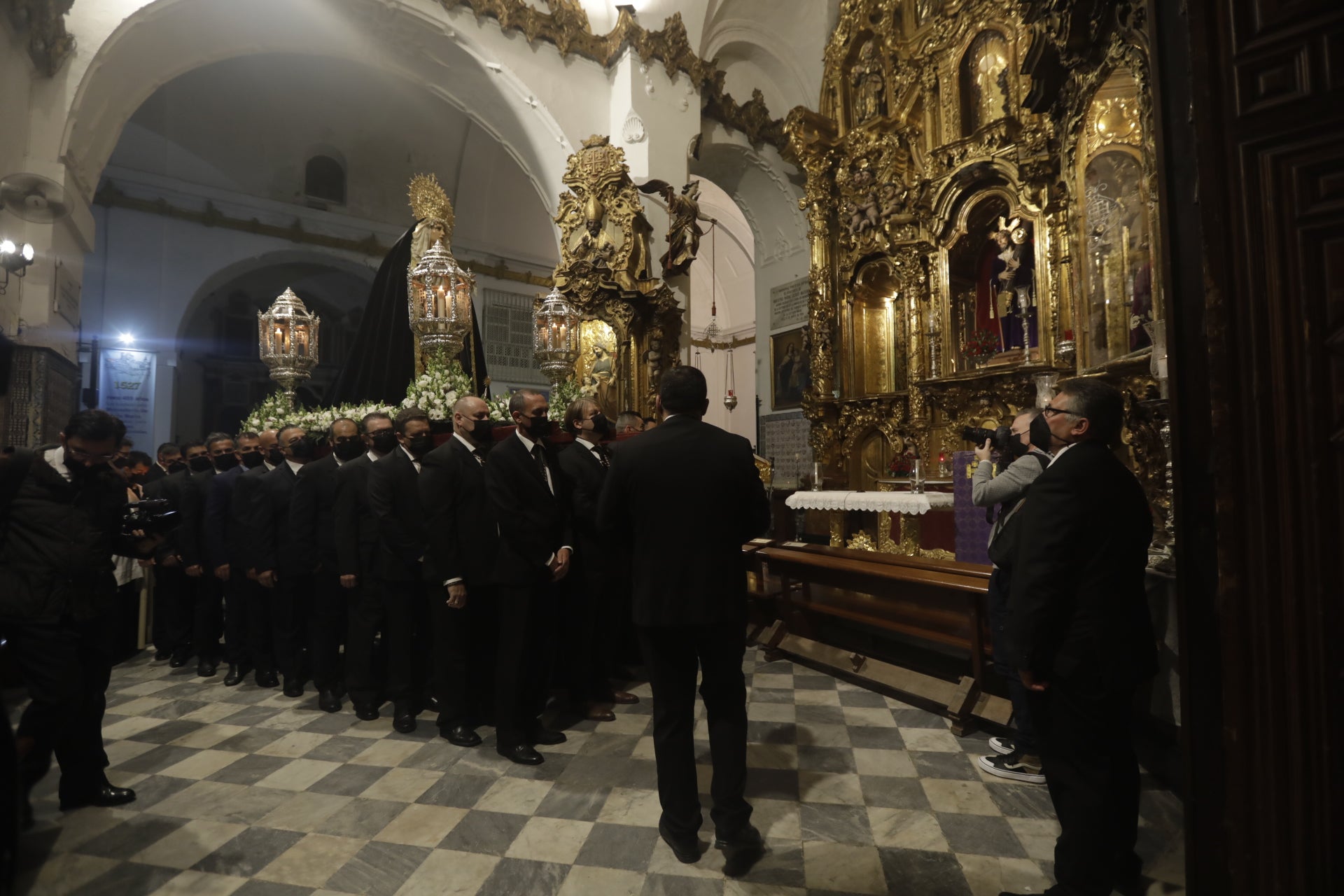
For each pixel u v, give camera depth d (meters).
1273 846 1.64
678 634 2.54
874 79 11.04
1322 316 1.61
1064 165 6.29
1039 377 7.35
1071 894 2.06
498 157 14.51
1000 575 3.26
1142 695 3.35
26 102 6.53
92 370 11.10
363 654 4.07
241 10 8.30
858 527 10.88
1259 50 1.71
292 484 4.64
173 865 2.49
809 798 2.99
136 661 5.54
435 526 3.58
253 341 18.02
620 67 9.87
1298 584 1.62
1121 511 2.12
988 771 3.23
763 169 13.13
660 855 2.55
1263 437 1.67
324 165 14.72
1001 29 9.37
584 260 8.81
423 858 2.54
